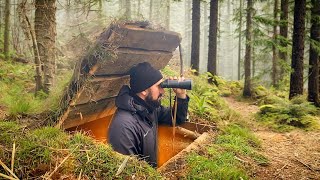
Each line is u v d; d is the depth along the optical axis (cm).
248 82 1463
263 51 1499
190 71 1224
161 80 289
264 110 835
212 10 1533
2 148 215
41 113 346
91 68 303
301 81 986
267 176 352
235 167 331
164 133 426
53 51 564
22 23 574
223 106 777
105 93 366
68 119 339
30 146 220
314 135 609
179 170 296
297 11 975
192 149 356
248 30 1514
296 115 741
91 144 243
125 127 265
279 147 500
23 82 838
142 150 278
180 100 339
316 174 373
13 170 201
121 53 320
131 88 288
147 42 347
